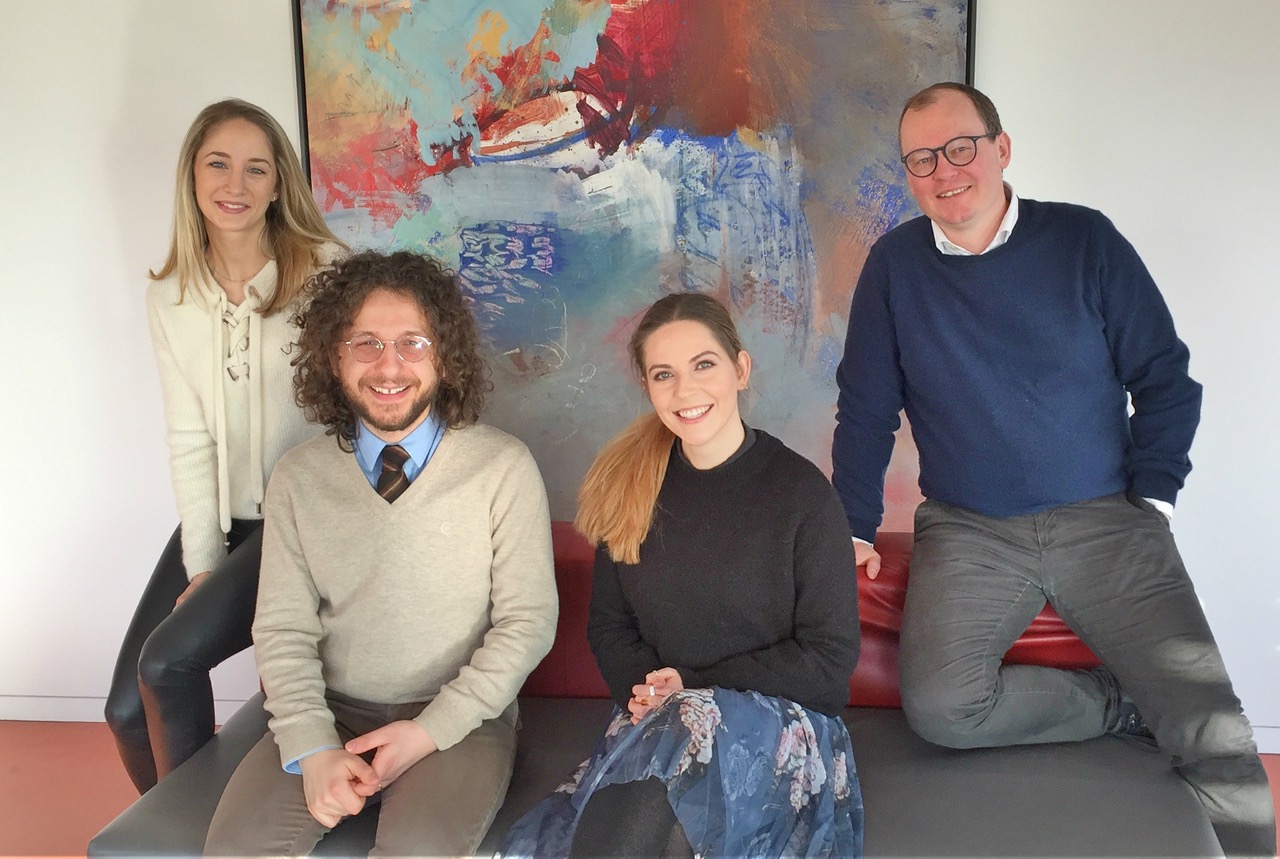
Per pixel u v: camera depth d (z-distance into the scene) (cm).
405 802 144
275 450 206
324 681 167
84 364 259
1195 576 242
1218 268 230
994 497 186
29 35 245
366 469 169
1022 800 155
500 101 237
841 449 202
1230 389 234
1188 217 229
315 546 166
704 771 133
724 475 162
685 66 232
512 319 245
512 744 166
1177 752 162
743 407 244
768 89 231
